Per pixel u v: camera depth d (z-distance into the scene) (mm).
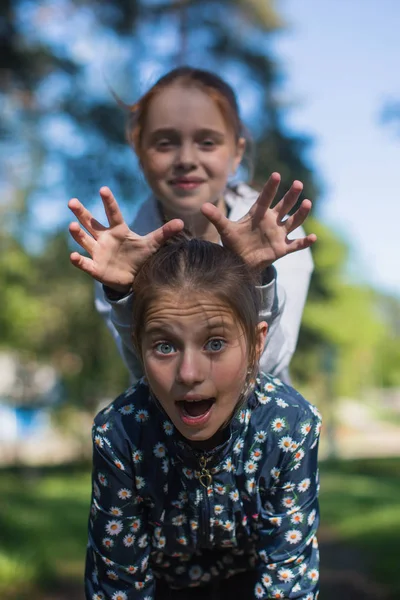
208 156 2789
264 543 2145
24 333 18594
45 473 18875
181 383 1892
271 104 17641
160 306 1885
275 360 2441
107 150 13695
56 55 11125
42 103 12648
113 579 2162
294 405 2105
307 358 21875
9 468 19953
